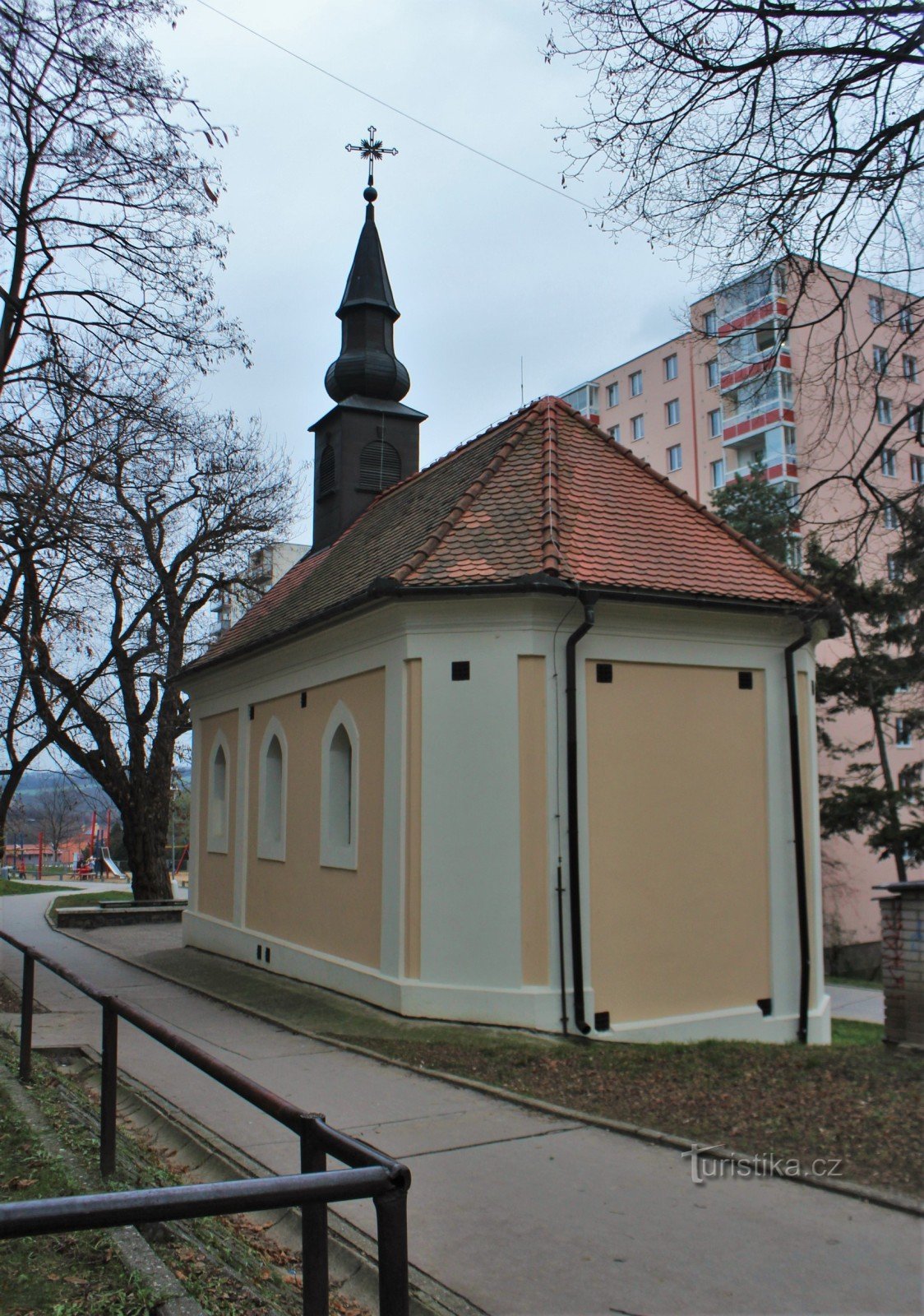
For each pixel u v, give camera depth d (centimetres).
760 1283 489
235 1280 478
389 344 2084
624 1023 1108
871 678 2417
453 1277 499
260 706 1708
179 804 3025
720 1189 611
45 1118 711
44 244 1155
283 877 1552
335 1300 492
